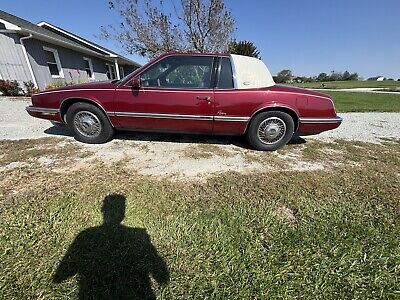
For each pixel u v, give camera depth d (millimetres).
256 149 4211
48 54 13094
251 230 2215
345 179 3254
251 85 3799
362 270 1845
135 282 1682
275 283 1720
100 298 1567
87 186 2834
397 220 2428
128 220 2283
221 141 4621
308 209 2564
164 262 1847
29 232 2088
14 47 10922
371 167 3682
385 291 1690
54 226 2170
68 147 4059
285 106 3811
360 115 8383
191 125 3906
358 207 2637
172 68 3818
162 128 3982
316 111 3898
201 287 1672
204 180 3094
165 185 2930
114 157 3707
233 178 3170
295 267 1852
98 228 2164
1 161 3457
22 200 2521
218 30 12719
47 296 1561
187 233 2148
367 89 28719
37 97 4094
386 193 2924
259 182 3086
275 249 2010
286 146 4512
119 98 3822
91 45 19312
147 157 3754
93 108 3979
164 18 12734
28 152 3801
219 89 3756
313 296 1645
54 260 1815
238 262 1877
